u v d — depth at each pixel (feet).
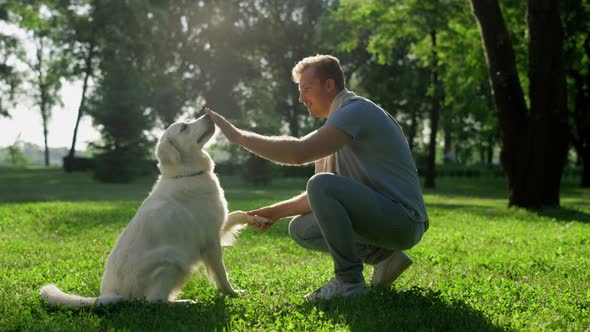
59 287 16.31
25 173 140.56
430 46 87.86
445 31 79.20
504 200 71.82
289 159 13.21
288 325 11.52
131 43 119.96
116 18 119.65
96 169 109.50
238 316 12.40
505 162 53.72
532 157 52.13
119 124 106.63
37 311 13.06
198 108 144.87
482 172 149.38
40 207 47.85
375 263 15.31
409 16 81.76
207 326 11.59
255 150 13.28
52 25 103.91
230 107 139.33
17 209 45.91
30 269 19.65
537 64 50.98
